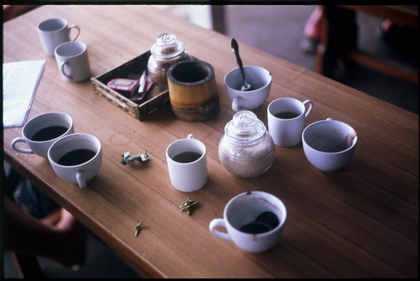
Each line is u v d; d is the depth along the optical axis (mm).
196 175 980
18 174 1662
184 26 1595
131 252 903
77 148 1086
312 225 918
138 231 933
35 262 1664
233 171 1018
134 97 1283
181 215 961
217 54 1435
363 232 898
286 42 2838
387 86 2453
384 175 1012
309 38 2705
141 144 1147
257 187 1010
